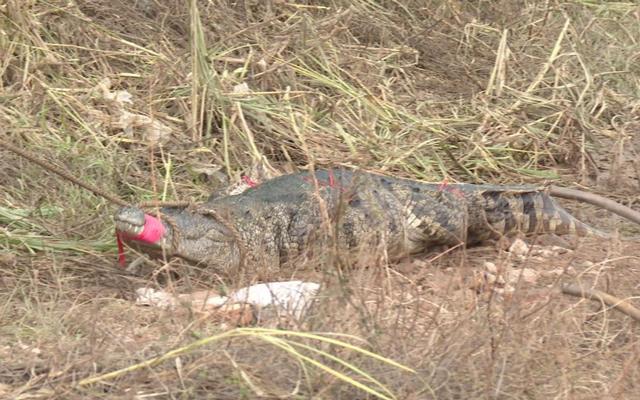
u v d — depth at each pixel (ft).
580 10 56.85
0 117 40.68
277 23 49.26
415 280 31.83
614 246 34.91
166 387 24.22
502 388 24.66
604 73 52.19
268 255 35.12
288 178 37.19
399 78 50.06
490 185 40.16
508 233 39.22
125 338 27.37
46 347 27.07
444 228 37.32
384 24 52.29
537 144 46.01
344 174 37.32
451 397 24.32
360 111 45.44
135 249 32.78
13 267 33.19
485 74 51.31
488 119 46.80
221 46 47.24
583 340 28.40
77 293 31.78
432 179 42.78
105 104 42.83
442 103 48.34
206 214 34.24
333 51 48.34
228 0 50.47
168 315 28.27
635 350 26.96
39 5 46.98
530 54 52.75
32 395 24.47
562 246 38.86
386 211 36.35
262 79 45.88
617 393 25.14
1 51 43.45
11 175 38.50
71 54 45.75
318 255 31.96
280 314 27.55
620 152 44.96
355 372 24.50
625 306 28.78
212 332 27.04
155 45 47.16
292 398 23.82
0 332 28.43
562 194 39.88
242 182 38.50
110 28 47.98
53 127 41.63
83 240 35.29
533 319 27.40
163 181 39.88
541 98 48.57
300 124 43.86
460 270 31.12
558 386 25.35
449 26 53.57
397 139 44.14
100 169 38.93
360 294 26.50
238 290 29.91
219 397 24.16
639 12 58.18
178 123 43.01
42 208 36.76
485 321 26.40
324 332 24.72
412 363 25.21
